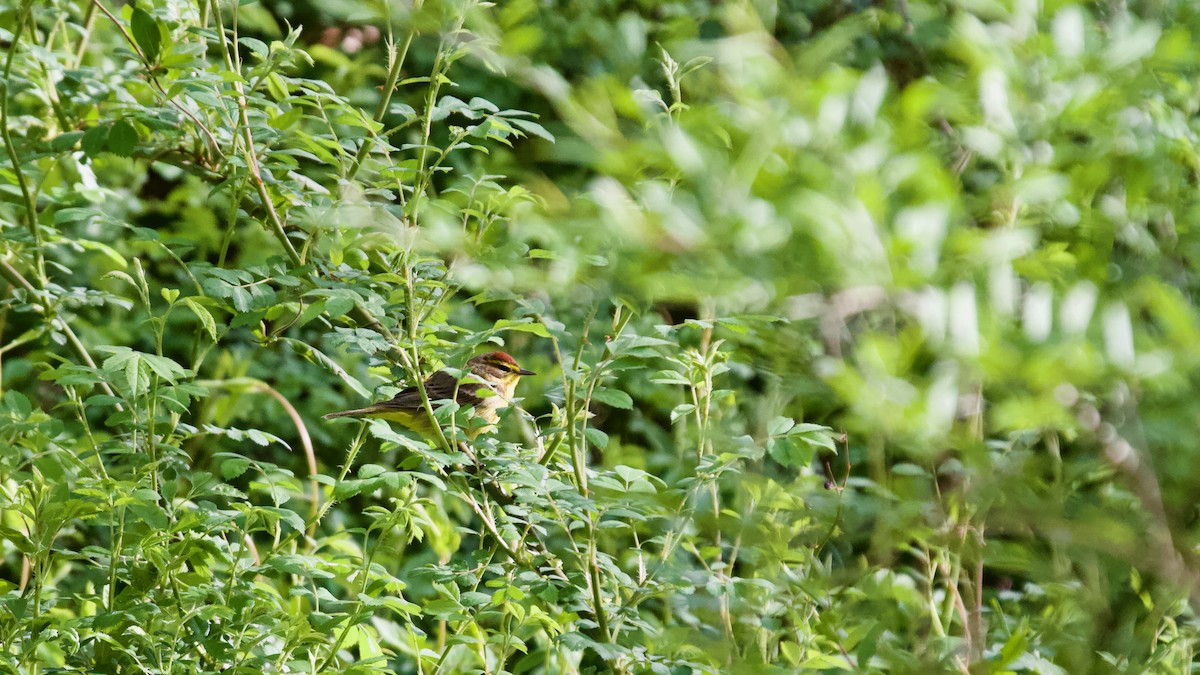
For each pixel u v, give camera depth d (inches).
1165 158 174.2
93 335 581.0
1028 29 167.5
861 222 140.4
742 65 159.0
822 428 264.7
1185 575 165.9
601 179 169.6
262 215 368.2
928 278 140.0
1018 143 163.0
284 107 370.3
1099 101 159.9
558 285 169.6
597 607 304.3
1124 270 168.9
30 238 361.4
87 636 314.5
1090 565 195.6
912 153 150.3
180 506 313.4
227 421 528.1
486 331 293.9
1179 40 164.7
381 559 459.2
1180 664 247.0
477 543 543.5
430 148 324.5
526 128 317.7
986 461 163.5
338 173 369.1
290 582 416.8
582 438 314.3
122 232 620.7
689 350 310.5
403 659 452.4
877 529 205.3
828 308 149.9
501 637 339.0
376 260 350.0
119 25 339.9
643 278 149.6
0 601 307.4
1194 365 146.6
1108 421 163.0
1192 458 164.7
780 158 147.4
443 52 332.2
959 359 142.4
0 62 379.2
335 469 592.4
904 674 211.2
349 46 593.6
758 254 143.9
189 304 313.1
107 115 390.0
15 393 317.4
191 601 314.0
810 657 266.5
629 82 205.2
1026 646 226.8
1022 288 164.2
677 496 294.2
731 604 276.2
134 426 328.8
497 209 313.1
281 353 627.8
